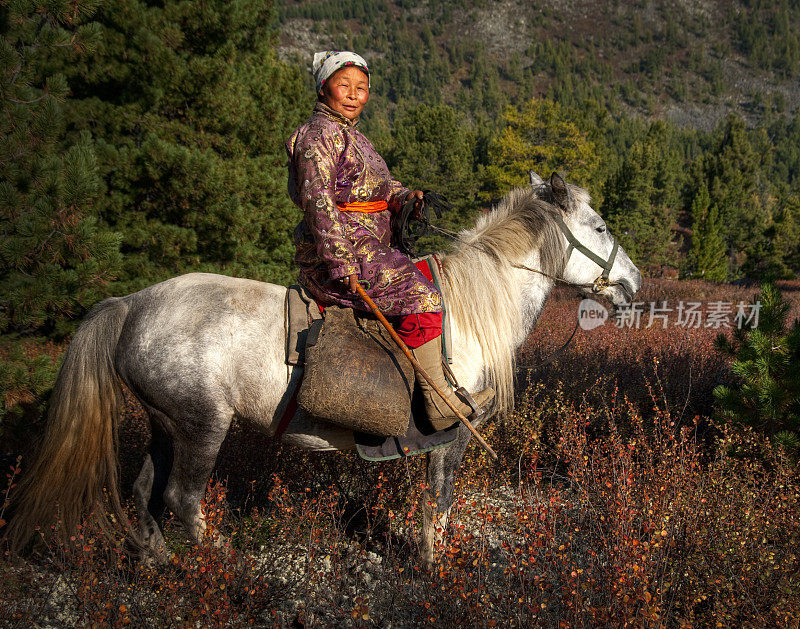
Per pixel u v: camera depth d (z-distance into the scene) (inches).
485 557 109.5
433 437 119.4
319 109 111.0
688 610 107.1
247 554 120.6
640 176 1592.0
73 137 303.1
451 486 128.2
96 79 318.0
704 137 6023.6
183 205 316.2
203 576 109.3
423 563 118.5
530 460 168.1
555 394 202.4
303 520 131.6
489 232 136.4
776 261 1134.4
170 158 297.4
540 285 138.9
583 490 134.0
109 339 121.6
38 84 215.8
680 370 229.8
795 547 121.6
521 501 135.4
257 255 358.0
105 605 103.0
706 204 1486.2
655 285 741.9
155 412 120.6
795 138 6668.3
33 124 173.2
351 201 109.5
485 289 126.9
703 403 207.3
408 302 110.3
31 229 167.3
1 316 176.2
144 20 321.4
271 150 394.6
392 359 113.0
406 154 1374.3
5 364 165.0
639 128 5492.1
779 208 2493.8
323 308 117.7
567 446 161.9
